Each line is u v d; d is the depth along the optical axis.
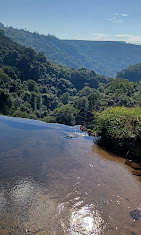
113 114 5.25
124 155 4.60
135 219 2.64
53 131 6.38
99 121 5.42
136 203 2.96
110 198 3.04
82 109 35.91
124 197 3.08
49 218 2.61
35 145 5.10
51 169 3.86
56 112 40.16
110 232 2.44
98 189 3.25
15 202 2.89
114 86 47.97
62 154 4.57
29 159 4.28
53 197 3.02
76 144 5.23
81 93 62.84
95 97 37.34
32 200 2.94
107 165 4.11
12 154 4.52
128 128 4.75
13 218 2.58
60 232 2.40
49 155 4.50
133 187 3.36
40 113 48.72
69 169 3.88
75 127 6.96
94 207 2.85
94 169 3.91
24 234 2.33
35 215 2.65
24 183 3.37
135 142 4.59
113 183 3.44
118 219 2.64
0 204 2.84
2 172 3.71
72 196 3.05
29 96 47.75
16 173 3.68
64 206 2.84
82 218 2.64
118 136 4.68
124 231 2.46
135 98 34.56
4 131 6.25
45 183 3.38
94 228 2.49
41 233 2.37
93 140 5.55
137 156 4.43
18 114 31.75
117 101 33.66
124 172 3.85
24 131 6.31
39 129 6.58
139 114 5.05
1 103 31.55
